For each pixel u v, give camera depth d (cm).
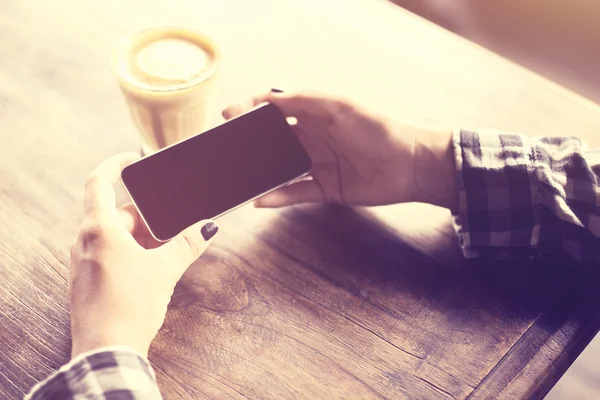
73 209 70
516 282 66
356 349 60
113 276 54
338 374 58
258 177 69
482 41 136
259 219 71
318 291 65
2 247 66
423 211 73
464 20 141
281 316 63
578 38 134
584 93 125
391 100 83
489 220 68
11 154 75
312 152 77
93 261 54
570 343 61
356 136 72
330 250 69
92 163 75
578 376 61
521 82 86
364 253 69
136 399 49
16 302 62
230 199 67
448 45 92
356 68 88
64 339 60
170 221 65
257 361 59
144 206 65
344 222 72
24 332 60
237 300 64
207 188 67
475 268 68
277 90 77
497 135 70
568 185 67
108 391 48
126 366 50
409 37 93
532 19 139
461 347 61
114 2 96
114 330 52
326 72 87
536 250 68
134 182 66
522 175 67
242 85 84
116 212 59
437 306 64
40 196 71
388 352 60
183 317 62
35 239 67
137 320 54
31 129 78
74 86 84
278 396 57
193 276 65
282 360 59
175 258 59
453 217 73
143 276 56
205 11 96
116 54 72
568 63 130
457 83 86
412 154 72
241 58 88
